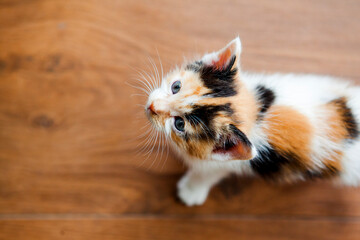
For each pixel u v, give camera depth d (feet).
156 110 1.15
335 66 1.47
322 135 1.16
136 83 1.44
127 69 1.45
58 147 1.42
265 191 1.43
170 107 1.13
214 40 1.47
